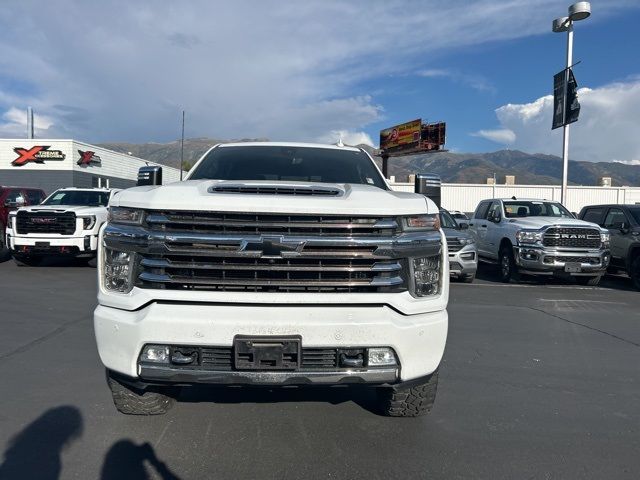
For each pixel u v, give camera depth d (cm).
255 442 385
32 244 1262
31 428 401
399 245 340
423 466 354
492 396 490
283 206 333
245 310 329
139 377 337
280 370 330
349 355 338
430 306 351
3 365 549
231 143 545
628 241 1247
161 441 383
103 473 337
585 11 1948
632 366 595
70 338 657
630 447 388
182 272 333
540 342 697
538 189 4616
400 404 409
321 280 334
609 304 1023
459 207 4631
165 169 4984
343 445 383
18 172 3912
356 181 476
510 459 366
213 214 334
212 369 330
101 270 350
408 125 4638
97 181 4300
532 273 1216
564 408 464
